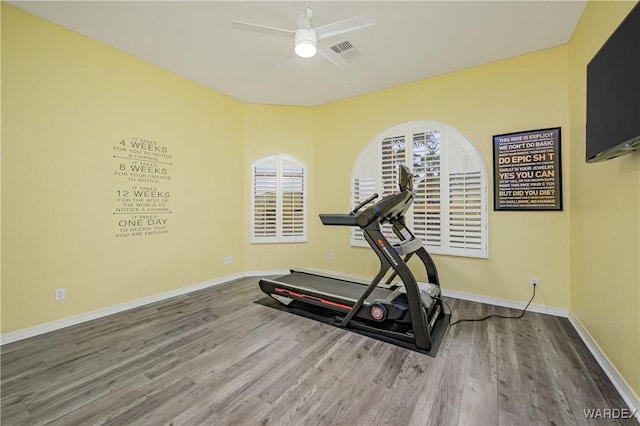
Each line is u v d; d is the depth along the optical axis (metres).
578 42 2.46
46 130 2.46
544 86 2.86
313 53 2.32
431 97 3.51
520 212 2.98
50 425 1.43
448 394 1.65
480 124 3.20
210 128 3.89
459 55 3.00
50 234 2.49
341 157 4.29
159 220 3.32
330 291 2.95
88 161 2.72
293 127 4.53
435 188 3.46
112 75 2.88
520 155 2.96
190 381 1.79
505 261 3.07
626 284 1.63
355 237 4.16
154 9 2.34
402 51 2.93
